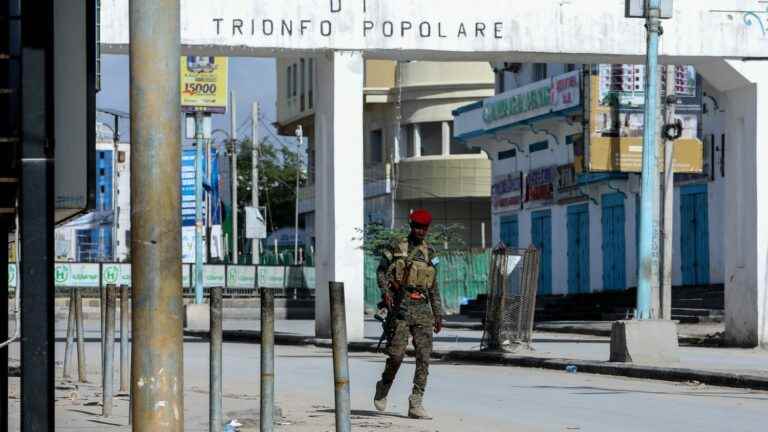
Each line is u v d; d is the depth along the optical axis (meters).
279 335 58.06
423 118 114.50
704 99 68.06
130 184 12.48
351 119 51.28
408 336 25.33
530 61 52.78
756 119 50.66
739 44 51.00
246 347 54.12
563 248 83.31
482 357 43.78
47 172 14.17
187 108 75.00
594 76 61.16
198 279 75.06
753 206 50.47
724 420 25.45
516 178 89.75
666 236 55.78
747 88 51.16
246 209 104.88
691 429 23.98
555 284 84.56
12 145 15.30
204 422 24.41
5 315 16.05
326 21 50.12
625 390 32.34
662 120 57.81
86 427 23.80
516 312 44.38
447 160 112.19
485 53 50.88
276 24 49.72
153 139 12.34
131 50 12.40
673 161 60.00
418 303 25.23
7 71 15.13
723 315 61.44
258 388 32.81
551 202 84.25
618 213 75.94
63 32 14.80
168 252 12.41
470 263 97.25
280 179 169.88
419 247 25.42
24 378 13.96
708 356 44.28
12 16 14.87
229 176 123.94
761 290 50.09
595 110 61.09
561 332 64.94
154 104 12.34
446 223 115.69
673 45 50.94
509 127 85.12
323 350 50.72
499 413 26.58
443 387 33.31
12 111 15.16
